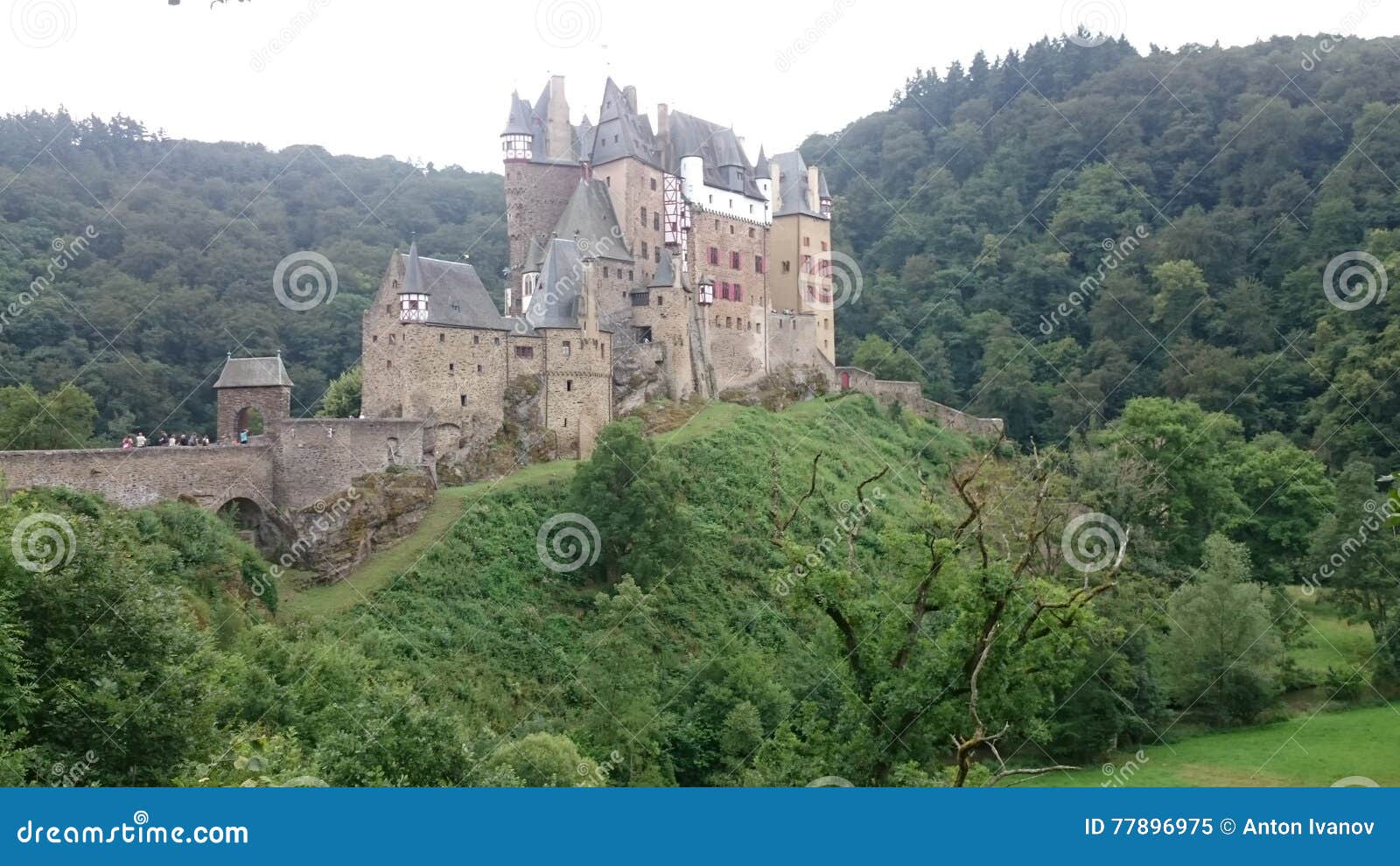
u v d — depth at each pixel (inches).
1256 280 5191.9
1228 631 2628.0
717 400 4158.5
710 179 4340.6
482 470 3341.5
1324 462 4077.3
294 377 4579.2
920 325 5669.3
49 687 1501.0
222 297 4857.3
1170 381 4805.6
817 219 4840.1
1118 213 5915.4
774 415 4151.1
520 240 4030.5
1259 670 2586.1
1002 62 7534.5
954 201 6299.2
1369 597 2955.2
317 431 2928.2
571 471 3309.5
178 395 4407.0
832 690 2409.0
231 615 2384.4
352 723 1651.1
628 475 3026.6
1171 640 2701.8
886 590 1865.2
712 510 3363.7
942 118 7436.0
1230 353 4793.3
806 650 2721.5
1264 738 2501.2
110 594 1588.3
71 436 3484.3
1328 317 4611.2
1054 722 2404.0
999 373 5054.1
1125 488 3117.6
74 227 4985.2
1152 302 5211.6
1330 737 2476.6
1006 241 6053.2
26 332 4298.7
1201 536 3513.8
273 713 1964.8
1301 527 3602.4
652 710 2418.8
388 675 2349.9
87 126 6161.4
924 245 6279.5
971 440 4658.0
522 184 4033.0
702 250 4259.4
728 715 2353.6
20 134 5777.6
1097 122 6427.2
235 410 2935.5
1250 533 3663.9
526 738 1878.7
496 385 3422.7
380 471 3026.6
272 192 6082.7
